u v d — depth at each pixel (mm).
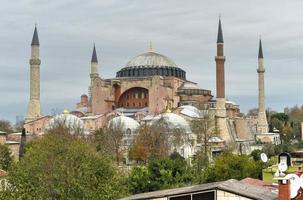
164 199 39125
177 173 88250
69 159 64062
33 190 57562
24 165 61062
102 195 61750
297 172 50250
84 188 59812
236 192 37438
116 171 75375
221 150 188250
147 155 154625
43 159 61781
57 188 58750
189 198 38469
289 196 35500
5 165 103688
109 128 177500
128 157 164375
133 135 188875
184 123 198500
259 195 38188
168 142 168125
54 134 135250
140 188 83562
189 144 175000
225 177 96688
